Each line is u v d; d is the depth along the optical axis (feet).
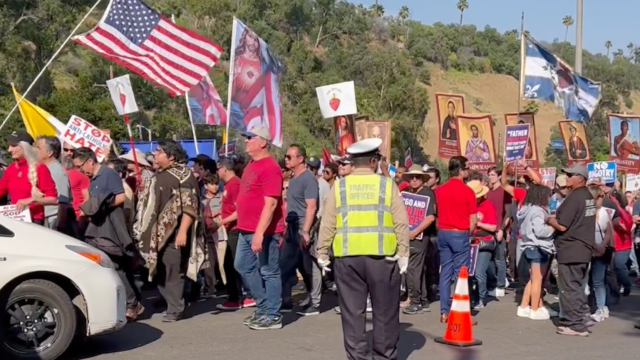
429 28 286.46
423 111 177.58
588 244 28.22
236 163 33.53
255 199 27.30
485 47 297.33
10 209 24.80
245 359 23.56
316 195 30.55
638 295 41.29
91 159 26.71
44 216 27.48
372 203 20.84
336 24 215.92
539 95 56.29
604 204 36.01
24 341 21.62
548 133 234.17
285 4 190.39
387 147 48.19
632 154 64.49
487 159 54.90
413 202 31.65
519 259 33.71
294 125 144.77
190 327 28.14
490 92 270.46
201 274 34.50
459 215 29.66
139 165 34.94
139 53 39.37
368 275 20.84
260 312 28.45
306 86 160.86
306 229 30.04
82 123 39.45
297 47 174.70
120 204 26.96
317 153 138.62
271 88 43.01
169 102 119.44
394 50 229.45
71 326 22.04
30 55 109.60
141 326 28.19
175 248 28.43
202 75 40.52
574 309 28.55
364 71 178.40
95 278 22.56
